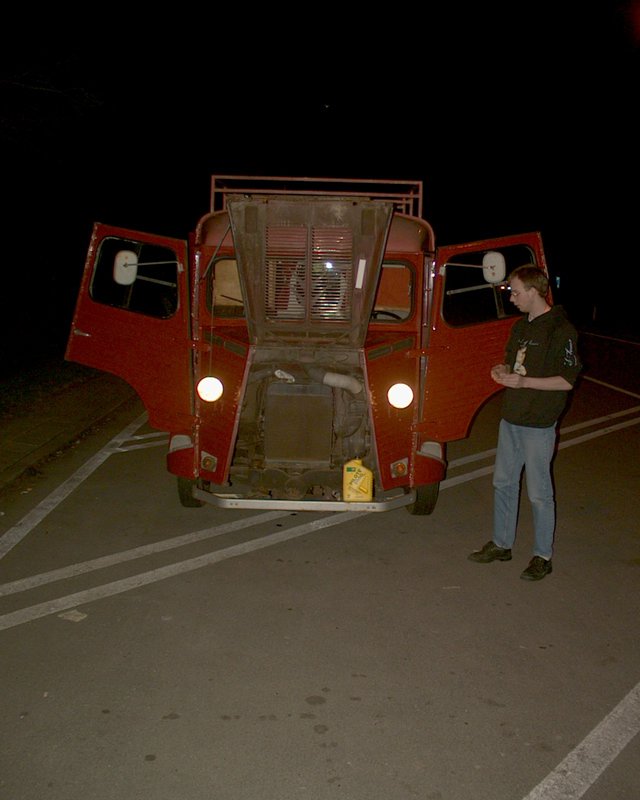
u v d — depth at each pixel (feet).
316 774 10.47
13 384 38.22
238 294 20.30
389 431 18.61
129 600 15.44
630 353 66.33
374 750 10.98
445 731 11.43
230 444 18.48
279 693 12.32
